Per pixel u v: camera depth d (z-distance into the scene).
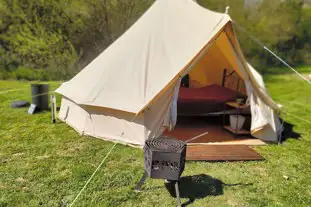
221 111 5.75
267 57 16.55
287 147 4.95
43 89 6.90
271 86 13.05
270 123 5.00
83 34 14.51
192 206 2.96
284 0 16.42
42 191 3.16
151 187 3.32
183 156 2.83
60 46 14.20
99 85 4.89
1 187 3.22
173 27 5.08
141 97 4.41
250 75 4.90
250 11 16.69
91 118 5.01
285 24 16.50
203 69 7.42
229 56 5.46
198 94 6.24
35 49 13.83
